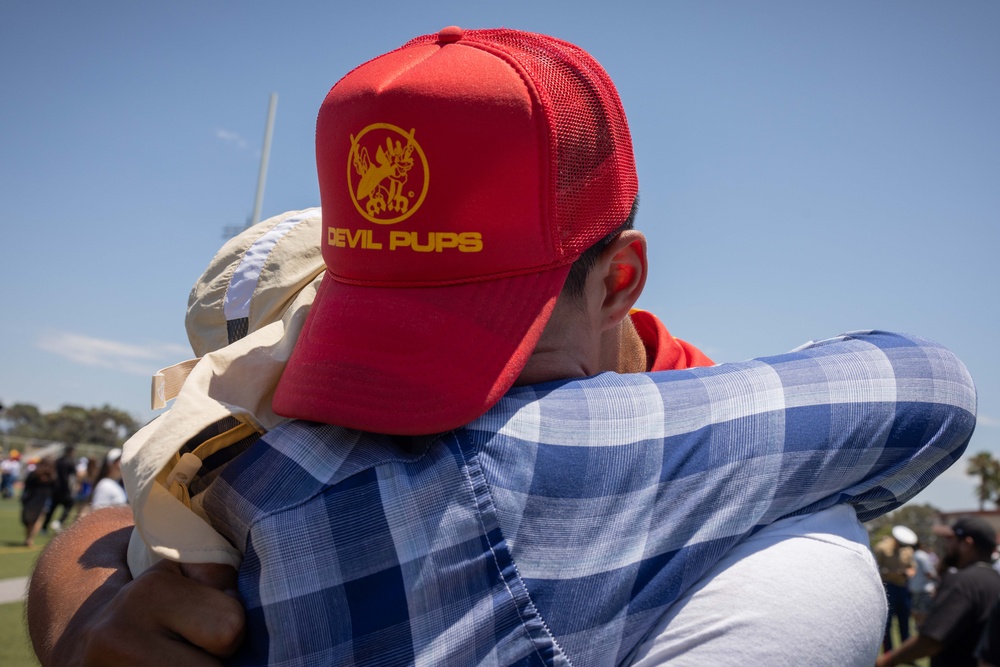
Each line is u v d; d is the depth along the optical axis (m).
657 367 1.42
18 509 31.16
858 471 1.07
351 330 1.02
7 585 10.46
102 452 43.59
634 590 0.93
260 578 0.90
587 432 0.96
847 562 0.99
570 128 1.07
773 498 1.00
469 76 1.03
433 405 0.96
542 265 1.06
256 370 1.14
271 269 1.34
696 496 0.97
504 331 1.02
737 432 1.01
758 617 0.92
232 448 1.08
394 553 0.89
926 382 1.13
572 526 0.92
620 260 1.17
